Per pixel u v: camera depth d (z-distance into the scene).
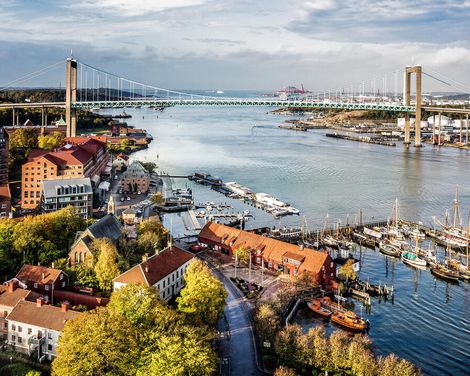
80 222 172.25
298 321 138.75
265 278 159.12
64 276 131.62
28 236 148.25
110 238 155.75
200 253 180.50
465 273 174.88
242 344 118.62
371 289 160.75
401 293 161.50
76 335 93.06
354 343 108.81
